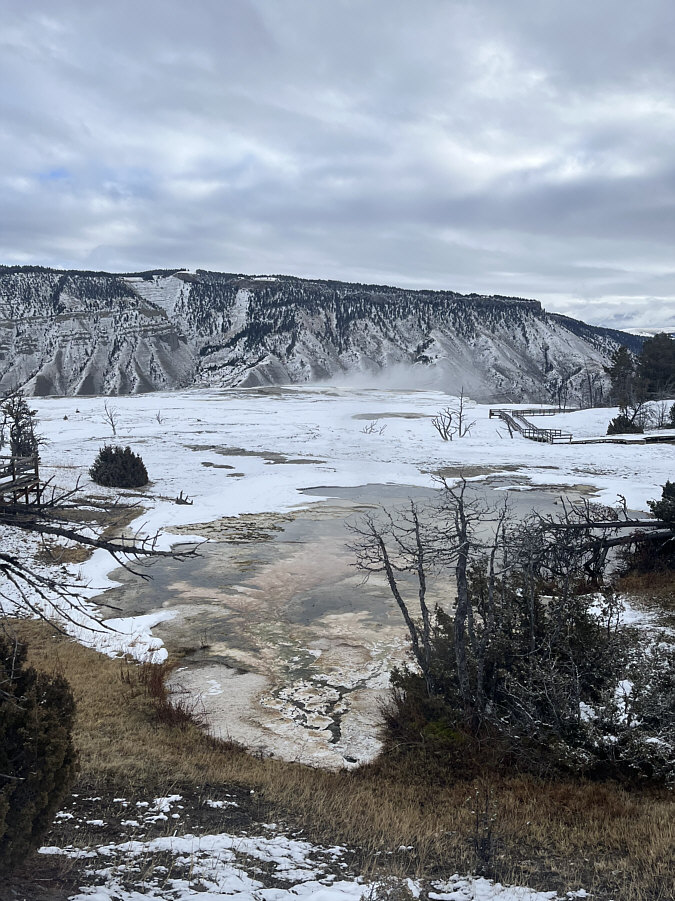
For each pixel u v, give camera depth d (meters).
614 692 14.39
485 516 35.47
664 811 11.00
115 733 14.19
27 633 20.42
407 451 64.12
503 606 15.70
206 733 14.88
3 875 7.44
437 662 15.39
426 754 13.76
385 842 9.87
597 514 28.55
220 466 54.03
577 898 8.06
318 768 13.61
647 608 21.27
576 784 12.65
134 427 82.19
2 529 30.28
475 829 10.05
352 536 32.88
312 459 58.75
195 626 21.59
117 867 8.12
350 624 21.77
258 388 173.12
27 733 7.34
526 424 82.44
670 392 98.50
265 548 30.81
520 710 13.89
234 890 7.71
